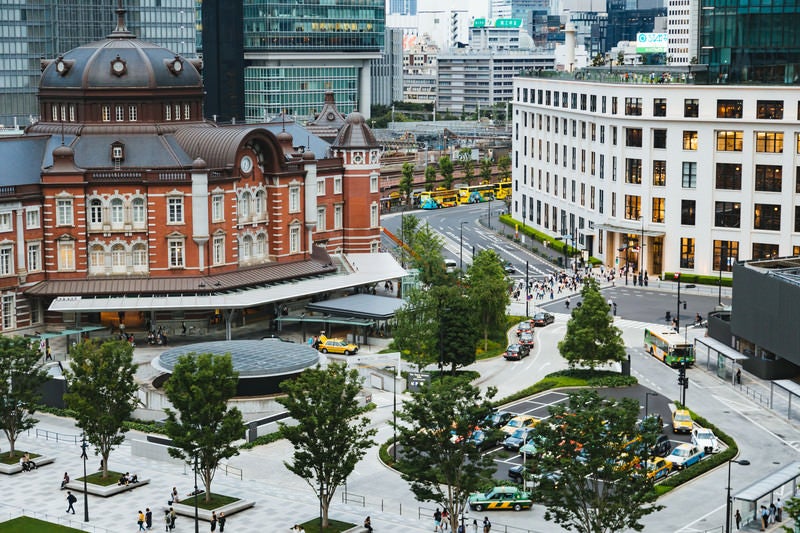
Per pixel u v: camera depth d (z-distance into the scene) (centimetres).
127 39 19000
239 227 18175
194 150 18262
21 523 10844
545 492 9619
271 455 12775
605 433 9431
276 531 10662
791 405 14312
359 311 17250
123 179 17375
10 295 16900
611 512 9400
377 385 15112
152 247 17475
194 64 19500
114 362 11850
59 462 12594
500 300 17062
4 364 12362
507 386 15038
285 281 18350
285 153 19350
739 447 12800
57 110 18462
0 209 16625
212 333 17612
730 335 16300
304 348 15025
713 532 10538
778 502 11119
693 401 14475
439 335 14950
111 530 10719
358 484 11900
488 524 10381
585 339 15125
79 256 17388
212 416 10981
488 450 12681
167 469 12406
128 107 18238
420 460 10238
